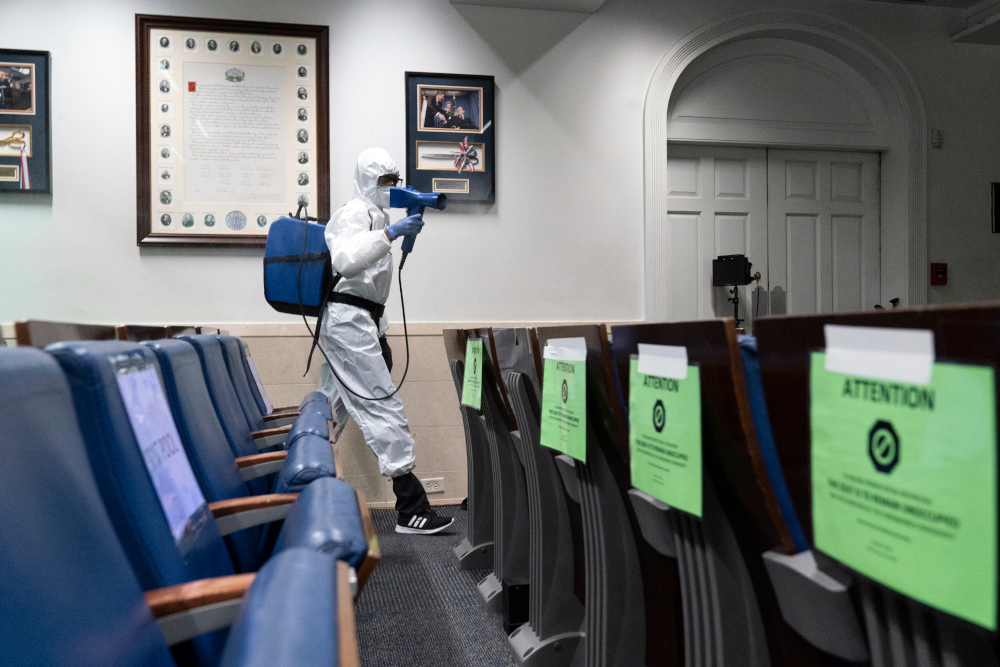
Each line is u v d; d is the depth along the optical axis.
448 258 3.90
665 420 0.83
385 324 3.20
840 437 0.54
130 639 0.58
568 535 1.63
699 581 0.83
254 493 1.74
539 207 4.01
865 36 4.47
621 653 1.19
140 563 0.72
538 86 4.02
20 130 3.50
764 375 0.64
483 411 2.14
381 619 2.12
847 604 0.58
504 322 3.96
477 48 3.95
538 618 1.64
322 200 3.72
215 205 3.64
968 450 0.42
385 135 3.84
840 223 4.68
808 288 4.62
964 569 0.43
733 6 4.29
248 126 3.67
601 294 4.09
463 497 3.86
